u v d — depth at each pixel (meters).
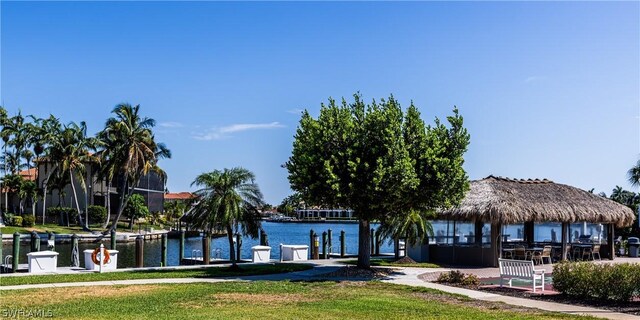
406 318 14.93
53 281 23.17
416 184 24.41
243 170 28.67
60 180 82.94
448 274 23.75
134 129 71.38
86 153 78.06
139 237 32.12
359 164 24.53
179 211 105.81
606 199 37.03
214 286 21.61
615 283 17.94
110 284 22.23
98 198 91.25
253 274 26.48
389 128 24.73
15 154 98.12
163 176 77.62
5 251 52.19
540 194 33.91
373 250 41.47
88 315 15.05
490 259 31.48
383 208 25.61
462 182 25.72
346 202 25.59
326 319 14.66
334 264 31.89
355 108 26.59
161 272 26.94
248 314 15.27
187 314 15.24
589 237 37.34
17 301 17.61
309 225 157.50
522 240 35.59
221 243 67.38
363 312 15.81
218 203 27.66
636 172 56.12
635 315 15.65
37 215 92.31
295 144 27.33
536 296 19.27
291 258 35.06
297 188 26.92
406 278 24.86
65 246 59.31
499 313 15.83
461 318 14.96
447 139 26.28
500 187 33.34
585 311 16.34
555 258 34.28
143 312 15.62
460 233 33.16
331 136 25.42
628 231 51.12
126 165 69.56
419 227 32.16
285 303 17.45
